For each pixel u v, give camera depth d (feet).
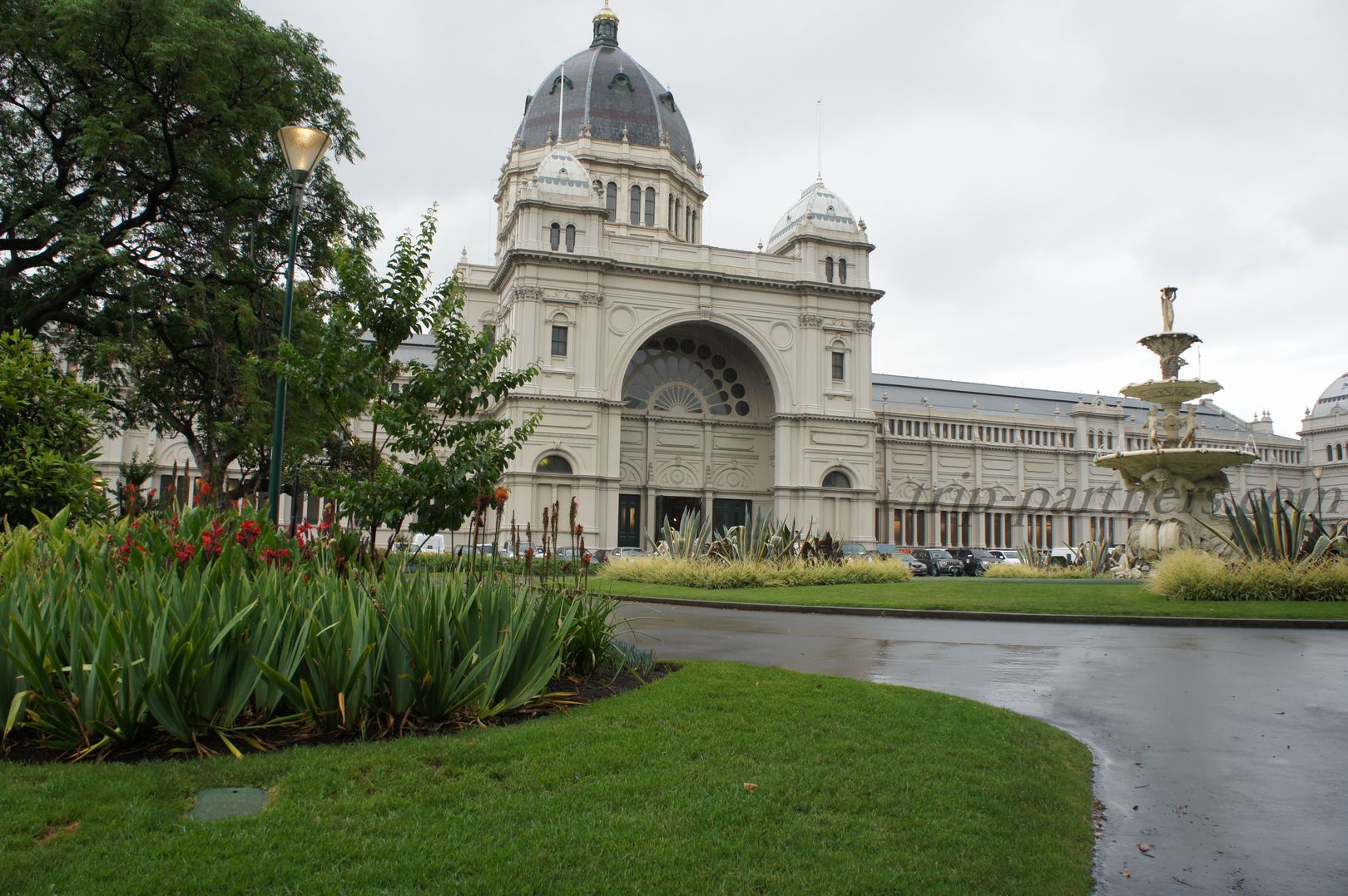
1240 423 315.78
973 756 23.04
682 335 207.82
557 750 21.88
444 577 28.76
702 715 26.20
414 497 35.94
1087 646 49.85
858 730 24.98
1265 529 78.59
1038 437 271.69
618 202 210.38
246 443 84.53
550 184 185.57
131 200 77.46
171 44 70.08
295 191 46.60
